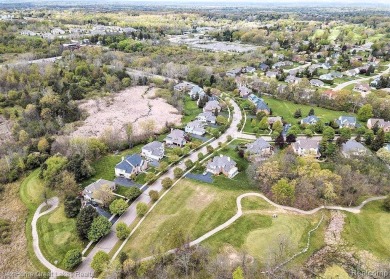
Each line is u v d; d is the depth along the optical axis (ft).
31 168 355.97
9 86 550.77
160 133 445.37
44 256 246.47
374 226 272.92
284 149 395.96
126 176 338.75
